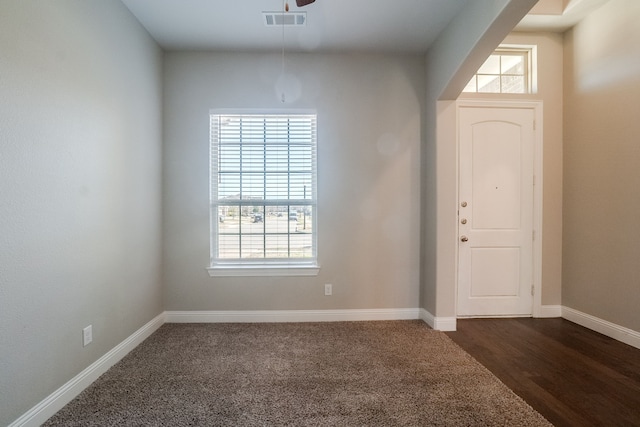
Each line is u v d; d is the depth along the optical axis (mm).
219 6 2436
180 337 2764
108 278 2225
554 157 3283
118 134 2338
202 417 1694
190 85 3111
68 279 1838
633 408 1795
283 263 3213
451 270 2959
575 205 3141
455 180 2973
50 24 1691
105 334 2193
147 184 2781
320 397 1876
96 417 1696
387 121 3195
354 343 2643
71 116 1854
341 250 3186
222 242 3211
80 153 1936
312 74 3162
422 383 2029
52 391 1724
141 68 2672
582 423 1664
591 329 2957
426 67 3182
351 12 2523
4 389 1451
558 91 3275
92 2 2031
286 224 3227
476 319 3234
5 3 1436
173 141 3102
